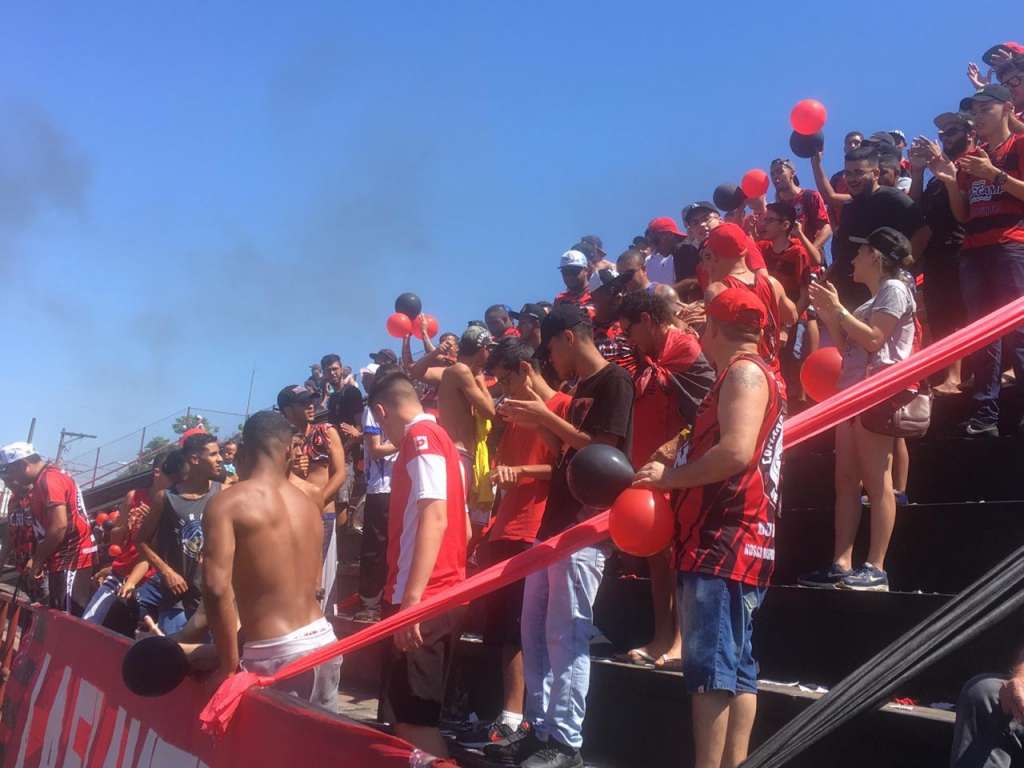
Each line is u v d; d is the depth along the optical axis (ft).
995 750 8.91
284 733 9.94
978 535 14.39
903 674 7.12
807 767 12.03
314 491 17.01
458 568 13.21
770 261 21.81
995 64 22.00
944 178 18.02
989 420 17.47
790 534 16.79
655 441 15.21
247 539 12.31
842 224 21.88
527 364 15.98
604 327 20.48
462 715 17.79
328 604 24.26
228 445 30.40
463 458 18.25
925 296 20.40
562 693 13.20
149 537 21.22
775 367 15.06
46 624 20.10
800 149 24.88
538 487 15.93
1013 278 17.51
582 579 13.37
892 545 15.44
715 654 9.35
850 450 14.93
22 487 27.37
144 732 13.55
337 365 36.81
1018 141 17.66
